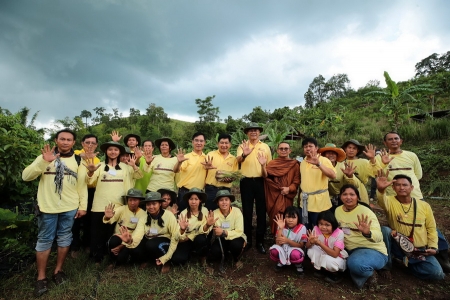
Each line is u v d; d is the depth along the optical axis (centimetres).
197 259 364
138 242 331
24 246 330
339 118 1530
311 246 312
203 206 376
